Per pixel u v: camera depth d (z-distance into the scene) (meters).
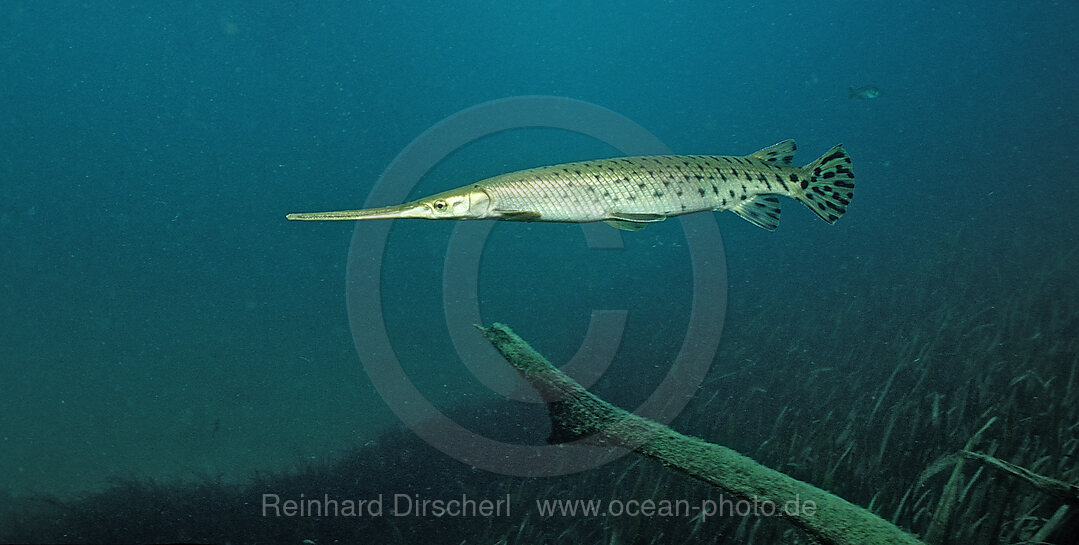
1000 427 5.79
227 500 6.64
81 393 13.48
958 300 9.92
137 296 28.25
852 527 3.19
